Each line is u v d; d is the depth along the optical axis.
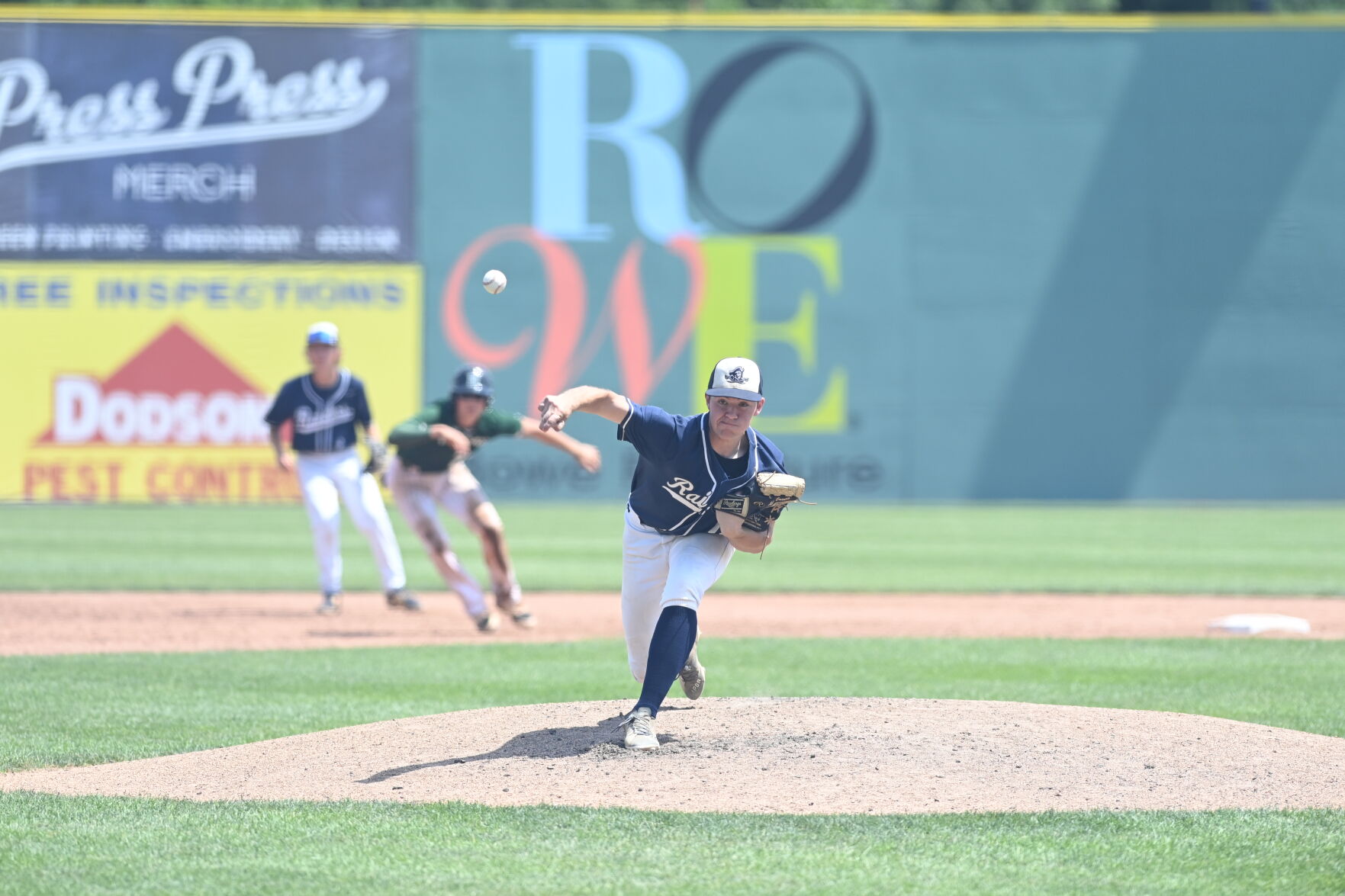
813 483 96.25
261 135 94.69
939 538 72.38
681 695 29.12
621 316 96.25
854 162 96.38
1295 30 95.75
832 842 17.39
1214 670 33.38
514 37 96.00
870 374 96.44
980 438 96.31
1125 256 96.19
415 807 18.95
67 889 15.75
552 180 96.06
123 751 23.45
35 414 92.94
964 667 33.78
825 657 35.53
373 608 45.94
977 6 146.00
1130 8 145.88
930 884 15.95
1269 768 20.83
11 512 84.81
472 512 39.78
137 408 93.50
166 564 57.38
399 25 95.62
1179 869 16.52
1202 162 95.94
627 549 22.30
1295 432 96.06
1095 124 96.19
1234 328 96.06
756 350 96.44
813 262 96.38
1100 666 33.88
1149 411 96.19
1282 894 15.75
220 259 94.31
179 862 16.75
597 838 17.53
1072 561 61.19
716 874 16.23
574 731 22.56
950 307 96.44
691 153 96.38
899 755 20.95
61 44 93.56
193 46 94.56
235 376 94.12
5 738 24.45
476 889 15.71
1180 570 57.88
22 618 42.16
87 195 93.62
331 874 16.27
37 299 93.19
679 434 20.34
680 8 141.38
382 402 95.50
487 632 40.16
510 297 95.94
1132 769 20.62
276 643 37.78
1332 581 54.03
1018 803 19.05
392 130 95.62
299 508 89.31
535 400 96.00
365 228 95.44
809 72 96.31
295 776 20.86
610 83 96.19
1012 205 96.38
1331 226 96.00
